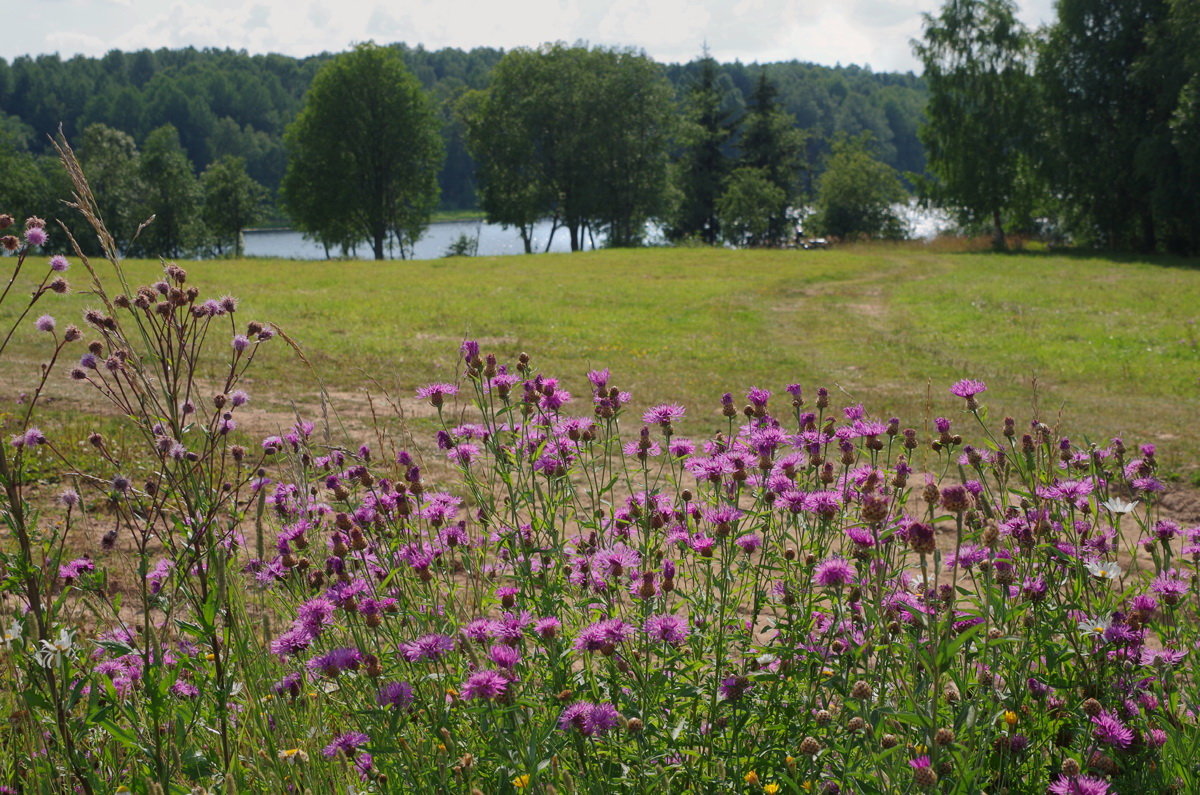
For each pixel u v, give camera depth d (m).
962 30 50.25
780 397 13.51
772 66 190.50
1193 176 42.22
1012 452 3.34
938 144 53.16
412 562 3.02
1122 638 2.62
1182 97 40.84
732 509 2.94
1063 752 2.54
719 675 2.64
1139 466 3.81
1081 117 46.56
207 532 2.62
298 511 3.57
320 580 3.16
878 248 55.12
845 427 3.64
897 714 2.13
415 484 3.40
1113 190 46.78
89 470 7.30
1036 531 2.90
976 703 2.33
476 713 2.33
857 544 2.75
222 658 2.86
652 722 2.52
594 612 3.04
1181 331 20.20
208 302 2.78
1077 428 11.16
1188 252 45.12
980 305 26.48
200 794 2.20
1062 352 18.27
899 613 2.69
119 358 2.61
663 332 21.70
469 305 25.98
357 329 20.44
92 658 3.06
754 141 80.31
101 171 79.56
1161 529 3.22
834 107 175.00
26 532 2.59
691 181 79.25
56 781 2.43
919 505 6.68
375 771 2.34
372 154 66.06
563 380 14.71
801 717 2.64
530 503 3.25
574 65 69.69
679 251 52.62
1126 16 44.69
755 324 23.36
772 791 2.39
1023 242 53.81
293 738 2.62
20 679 2.73
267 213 89.06
